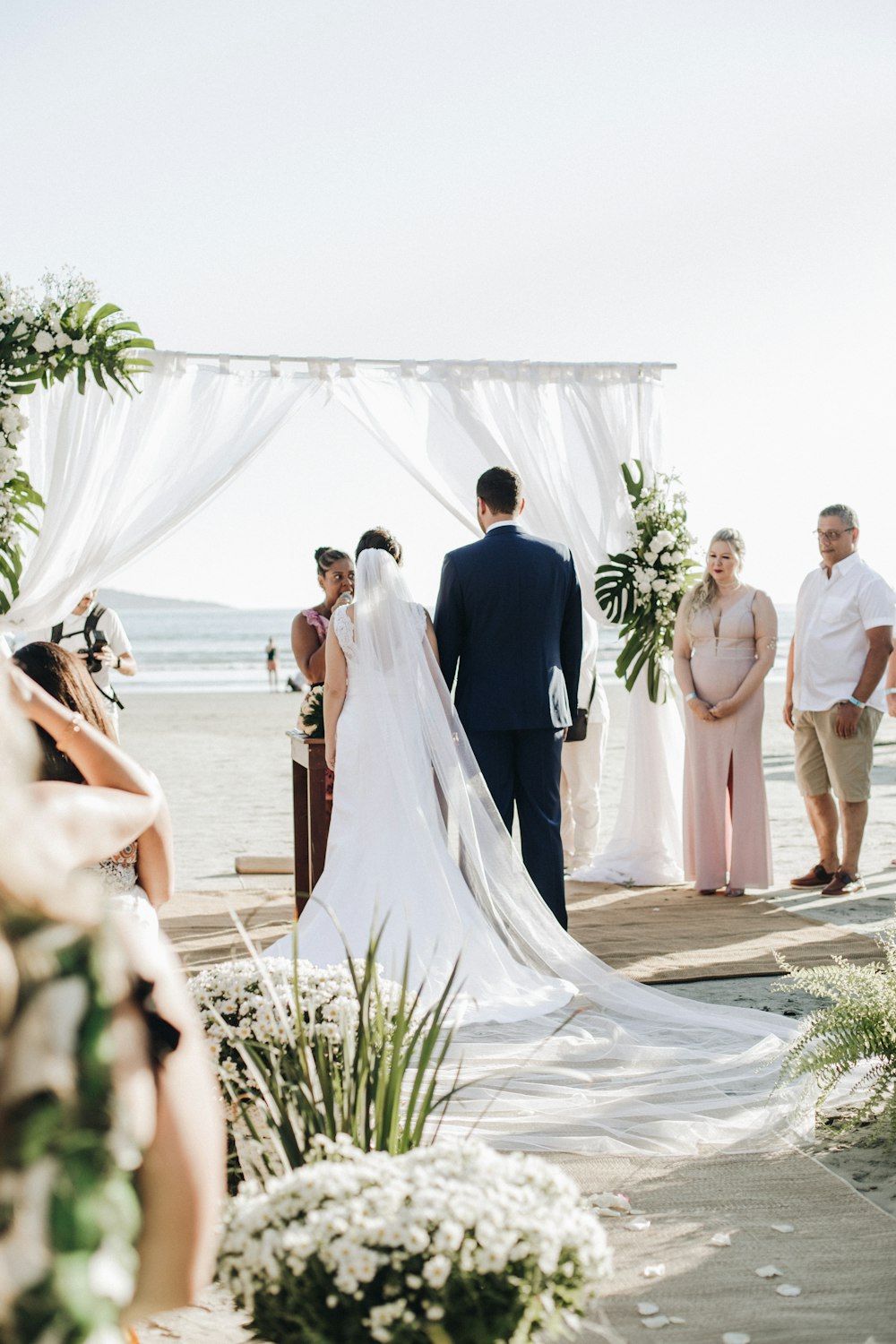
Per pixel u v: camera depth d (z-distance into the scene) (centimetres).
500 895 484
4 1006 95
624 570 723
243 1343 235
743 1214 292
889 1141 337
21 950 97
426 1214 158
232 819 1041
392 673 507
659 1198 303
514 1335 157
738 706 676
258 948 564
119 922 109
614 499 730
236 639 6625
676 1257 270
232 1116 273
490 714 545
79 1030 97
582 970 470
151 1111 104
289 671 4378
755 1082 381
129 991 103
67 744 219
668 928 604
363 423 686
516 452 709
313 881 592
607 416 731
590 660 743
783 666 3956
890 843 881
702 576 714
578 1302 169
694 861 702
